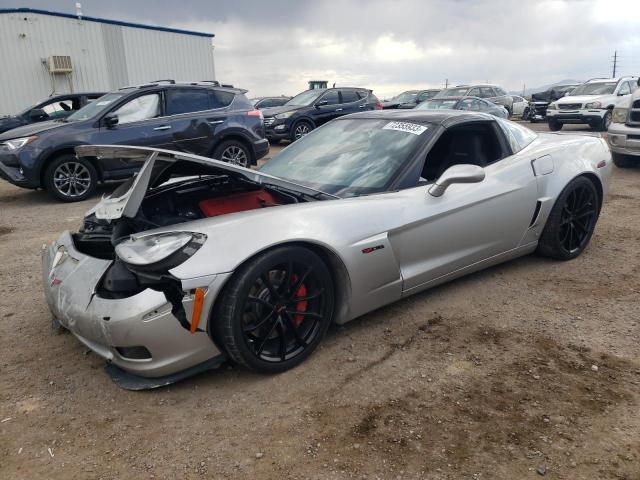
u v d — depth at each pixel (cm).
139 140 773
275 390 252
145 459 209
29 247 516
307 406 239
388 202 298
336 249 269
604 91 1667
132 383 248
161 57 2236
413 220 300
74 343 305
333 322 312
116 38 2091
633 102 834
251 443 216
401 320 321
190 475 199
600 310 332
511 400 240
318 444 214
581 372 262
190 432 224
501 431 219
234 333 241
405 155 331
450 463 202
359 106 1541
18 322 336
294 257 256
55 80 1966
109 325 232
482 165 362
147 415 236
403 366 271
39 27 1905
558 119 1673
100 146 293
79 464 207
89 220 323
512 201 356
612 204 620
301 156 374
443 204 317
